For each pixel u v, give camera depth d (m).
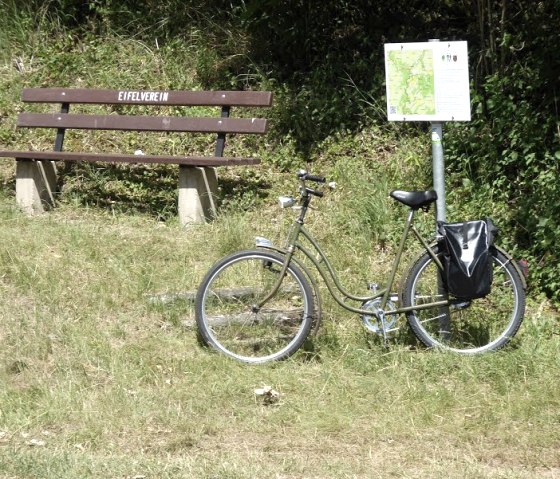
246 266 6.62
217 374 5.95
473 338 6.40
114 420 5.34
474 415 5.50
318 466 4.85
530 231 7.62
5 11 11.08
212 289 6.32
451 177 8.44
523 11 9.05
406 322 6.56
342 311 6.80
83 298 6.84
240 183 8.81
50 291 6.87
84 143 9.55
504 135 8.28
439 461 4.95
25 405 5.48
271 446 5.13
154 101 8.80
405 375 5.94
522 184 8.16
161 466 4.76
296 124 9.34
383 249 7.82
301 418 5.43
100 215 8.46
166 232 8.07
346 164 8.84
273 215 8.34
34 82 10.40
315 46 10.30
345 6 10.47
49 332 6.36
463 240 6.04
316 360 6.24
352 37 10.35
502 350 6.25
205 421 5.38
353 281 7.28
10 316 6.56
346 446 5.15
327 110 9.45
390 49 6.37
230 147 9.34
